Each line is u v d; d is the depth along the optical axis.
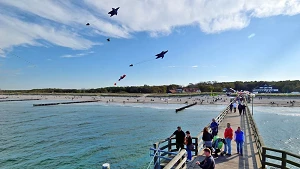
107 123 35.91
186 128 31.27
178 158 7.16
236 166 8.99
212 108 63.12
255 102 72.50
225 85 150.62
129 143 22.48
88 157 18.06
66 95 151.00
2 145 21.77
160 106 72.69
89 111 56.66
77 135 26.41
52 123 35.84
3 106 73.62
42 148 20.75
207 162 6.49
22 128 31.17
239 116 26.61
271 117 39.78
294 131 27.05
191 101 88.31
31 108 65.94
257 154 10.63
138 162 16.80
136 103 86.44
